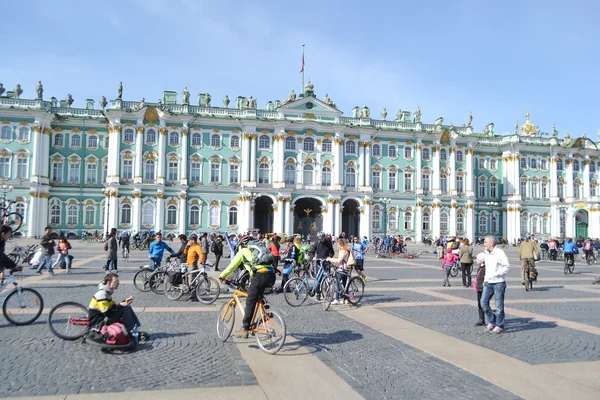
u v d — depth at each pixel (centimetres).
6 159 6506
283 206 7062
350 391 876
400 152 7731
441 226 7819
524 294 2159
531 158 8431
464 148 8069
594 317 1595
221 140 7056
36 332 1260
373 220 7531
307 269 2597
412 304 1811
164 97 7119
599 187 8781
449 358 1086
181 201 6825
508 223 8281
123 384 889
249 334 1178
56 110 6906
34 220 6512
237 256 1183
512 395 866
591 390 891
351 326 1412
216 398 831
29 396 823
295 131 7256
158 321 1437
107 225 6531
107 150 7012
